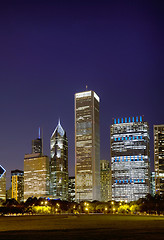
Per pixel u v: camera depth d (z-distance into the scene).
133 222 137.50
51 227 111.25
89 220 159.75
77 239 74.19
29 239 74.56
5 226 117.00
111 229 100.88
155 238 75.25
